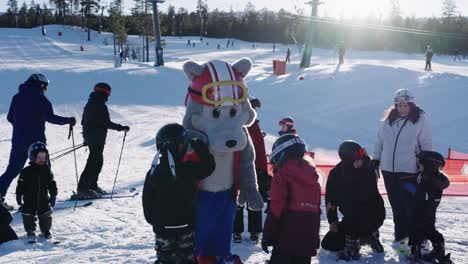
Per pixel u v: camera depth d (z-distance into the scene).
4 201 7.66
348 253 5.26
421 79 26.41
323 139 17.47
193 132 4.30
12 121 7.88
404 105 5.74
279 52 87.75
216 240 4.55
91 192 8.57
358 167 5.22
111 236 6.30
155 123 19.78
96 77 31.52
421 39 105.00
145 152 14.09
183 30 139.25
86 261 5.14
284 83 28.94
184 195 4.06
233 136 4.27
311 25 40.88
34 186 6.20
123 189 9.36
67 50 76.81
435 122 20.28
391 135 5.82
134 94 28.16
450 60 75.00
